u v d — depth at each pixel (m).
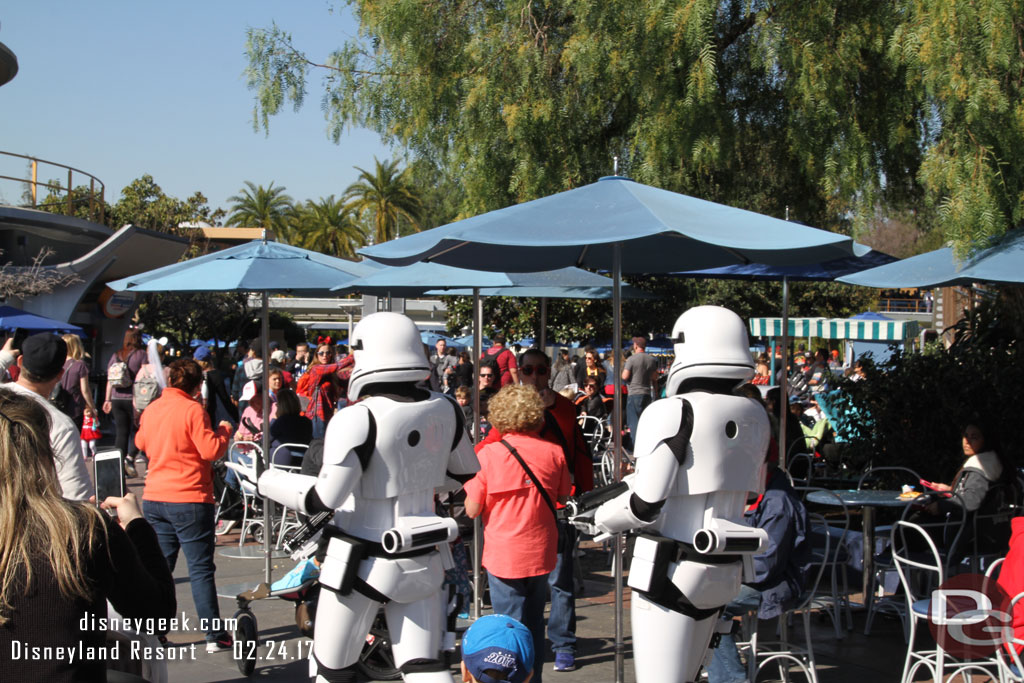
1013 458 7.77
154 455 5.45
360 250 5.17
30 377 4.10
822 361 17.16
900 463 8.37
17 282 16.80
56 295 17.97
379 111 10.94
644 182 9.52
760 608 4.61
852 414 8.95
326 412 11.86
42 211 19.47
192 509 5.43
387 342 3.76
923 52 7.96
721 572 3.76
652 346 27.20
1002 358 8.43
